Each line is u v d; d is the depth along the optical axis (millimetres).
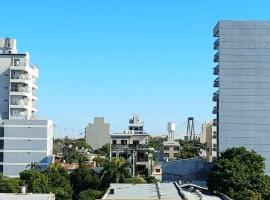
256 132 123125
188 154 198625
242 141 123062
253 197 91750
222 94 123750
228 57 123875
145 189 82500
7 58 136625
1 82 136125
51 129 136625
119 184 89750
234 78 123750
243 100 123625
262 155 122750
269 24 123812
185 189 92875
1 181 96312
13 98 135375
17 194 70875
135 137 173625
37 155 130000
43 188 98250
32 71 142875
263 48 123812
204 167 131125
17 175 129250
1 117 135125
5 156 129875
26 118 136750
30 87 140500
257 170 101500
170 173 134375
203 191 95500
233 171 97312
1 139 130375
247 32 124125
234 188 95875
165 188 84250
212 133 153750
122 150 162375
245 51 123875
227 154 105188
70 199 102000
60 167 114250
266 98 123500
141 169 159500
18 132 130500
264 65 123625
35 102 147625
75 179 111750
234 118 123438
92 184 110875
